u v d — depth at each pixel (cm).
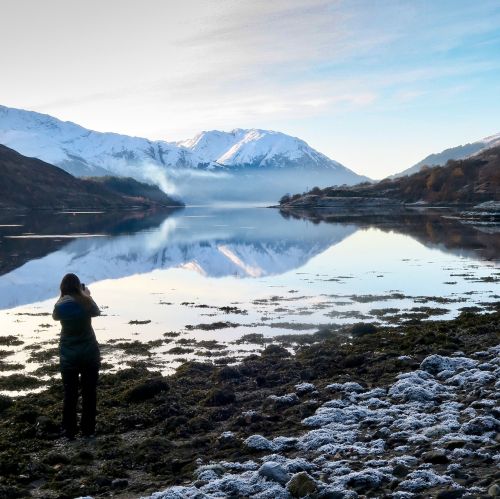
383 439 1002
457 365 1483
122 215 19400
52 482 974
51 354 2314
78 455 1094
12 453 1118
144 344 2462
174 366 2106
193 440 1141
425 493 748
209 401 1416
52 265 5662
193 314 3170
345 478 812
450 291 3775
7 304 3584
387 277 4500
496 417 1041
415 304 3328
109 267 5516
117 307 3422
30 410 1366
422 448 925
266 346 2397
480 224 11106
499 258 5700
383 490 779
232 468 953
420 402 1206
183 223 13975
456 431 998
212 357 2227
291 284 4253
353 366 1689
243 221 14662
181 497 810
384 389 1330
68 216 18025
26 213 19888
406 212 17875
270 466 862
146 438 1205
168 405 1368
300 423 1174
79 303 1192
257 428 1186
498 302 3325
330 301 3484
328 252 6569
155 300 3666
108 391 1582
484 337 1956
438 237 8325
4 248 7350
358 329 2467
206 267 5447
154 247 7550
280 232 10125
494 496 693
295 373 1636
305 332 2641
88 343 1205
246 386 1562
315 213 19212
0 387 1825
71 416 1209
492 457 841
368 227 10906
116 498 897
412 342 1908
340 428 1092
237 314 3139
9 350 2406
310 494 776
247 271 5116
